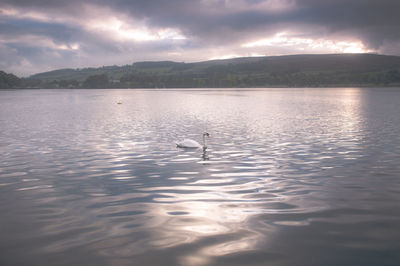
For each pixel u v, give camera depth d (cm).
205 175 1361
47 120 3691
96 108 5750
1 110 5334
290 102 7325
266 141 2209
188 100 8550
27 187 1224
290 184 1234
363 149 1917
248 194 1120
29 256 721
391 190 1162
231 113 4528
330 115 4159
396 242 777
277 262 690
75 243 777
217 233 823
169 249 744
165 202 1046
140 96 11875
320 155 1752
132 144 2117
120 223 887
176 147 2003
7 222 905
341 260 698
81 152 1866
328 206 1007
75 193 1148
